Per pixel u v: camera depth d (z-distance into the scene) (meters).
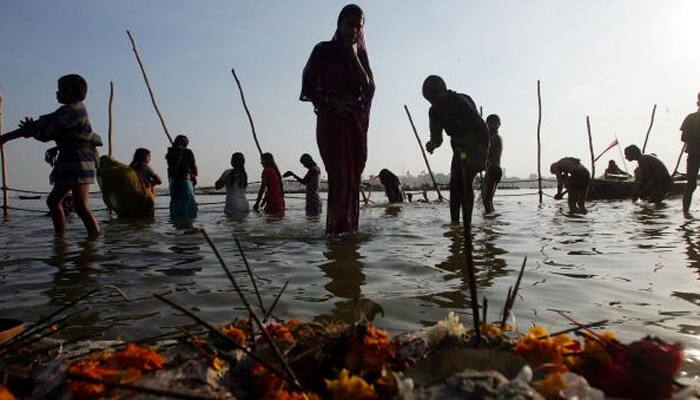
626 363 1.68
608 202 14.85
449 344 1.78
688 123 9.34
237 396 1.63
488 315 2.77
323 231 6.57
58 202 6.44
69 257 4.67
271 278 3.69
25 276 3.83
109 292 3.31
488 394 1.39
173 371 1.65
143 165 10.05
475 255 4.61
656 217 8.72
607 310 2.89
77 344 2.09
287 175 11.56
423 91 7.16
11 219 10.51
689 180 9.45
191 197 9.95
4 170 12.13
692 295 3.22
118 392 1.52
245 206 11.52
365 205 13.74
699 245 5.24
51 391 1.57
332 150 5.95
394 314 2.78
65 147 6.23
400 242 5.42
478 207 12.81
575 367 1.74
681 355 1.72
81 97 6.31
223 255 4.69
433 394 1.43
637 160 13.49
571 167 11.55
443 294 3.21
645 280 3.63
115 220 9.33
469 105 7.10
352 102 5.92
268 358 1.72
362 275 3.77
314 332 1.87
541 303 3.02
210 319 2.69
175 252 4.91
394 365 1.71
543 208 11.89
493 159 9.95
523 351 1.70
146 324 2.61
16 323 2.14
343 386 1.49
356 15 5.65
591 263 4.27
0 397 1.49
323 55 5.77
